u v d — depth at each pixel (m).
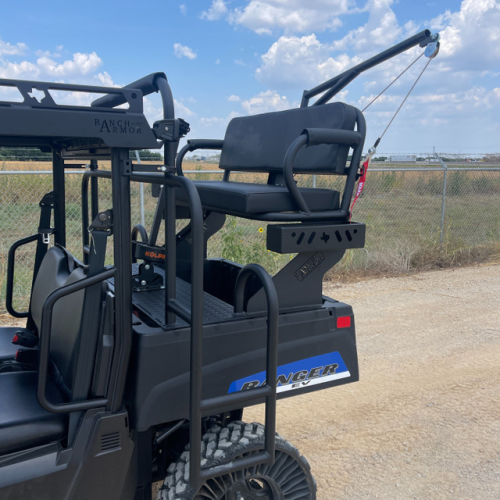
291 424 3.78
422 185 13.68
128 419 1.94
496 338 5.50
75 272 2.36
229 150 3.13
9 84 1.62
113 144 1.76
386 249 8.95
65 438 1.94
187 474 2.10
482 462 3.30
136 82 2.17
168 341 1.96
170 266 2.01
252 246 7.59
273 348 1.90
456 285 7.72
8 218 8.70
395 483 3.09
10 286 3.04
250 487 2.27
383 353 5.07
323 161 2.36
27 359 2.53
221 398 1.82
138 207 9.05
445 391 4.27
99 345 1.90
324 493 2.98
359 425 3.76
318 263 2.31
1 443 1.82
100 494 1.93
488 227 11.00
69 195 7.76
